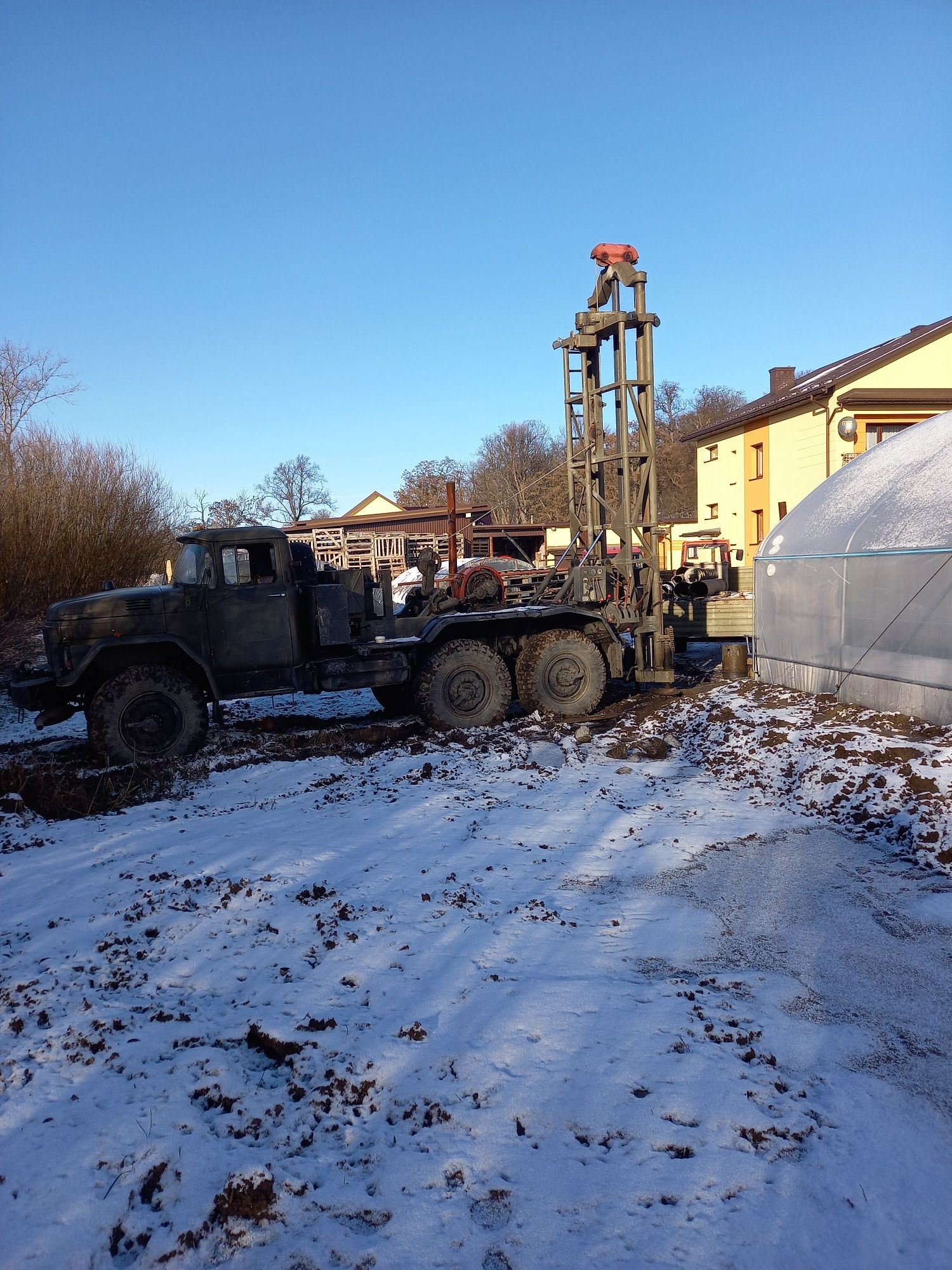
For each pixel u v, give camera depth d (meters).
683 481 66.19
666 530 11.74
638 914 4.69
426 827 6.23
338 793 7.24
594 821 6.29
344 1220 2.58
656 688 11.77
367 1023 3.60
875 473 9.48
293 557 9.80
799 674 9.59
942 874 5.00
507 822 6.32
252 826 6.46
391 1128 2.98
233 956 4.30
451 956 4.19
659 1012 3.61
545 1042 3.41
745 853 5.54
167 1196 2.67
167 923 4.70
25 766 8.48
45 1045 3.53
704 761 7.91
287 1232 2.53
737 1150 2.78
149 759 8.64
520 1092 3.09
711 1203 2.57
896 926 4.38
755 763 7.43
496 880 5.21
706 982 3.92
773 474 26.50
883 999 3.70
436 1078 3.21
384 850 5.79
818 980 3.89
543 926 4.54
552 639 10.27
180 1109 3.08
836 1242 2.42
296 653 9.38
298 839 6.05
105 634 8.77
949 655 7.14
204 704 8.91
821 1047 3.35
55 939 4.55
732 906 4.73
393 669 9.73
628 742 8.78
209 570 9.07
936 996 3.71
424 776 7.66
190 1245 2.49
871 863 5.26
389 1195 2.66
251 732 10.11
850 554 8.48
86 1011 3.79
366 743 9.35
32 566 17.53
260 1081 3.30
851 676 8.54
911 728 7.23
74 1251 2.47
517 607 10.59
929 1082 3.12
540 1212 2.56
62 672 8.68
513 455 62.91
